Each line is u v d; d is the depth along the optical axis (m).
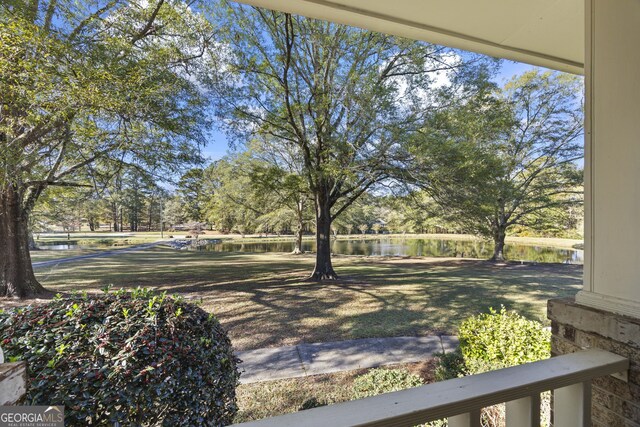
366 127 6.99
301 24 6.83
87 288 7.13
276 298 6.36
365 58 7.00
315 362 3.39
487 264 12.30
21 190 6.07
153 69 5.17
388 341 3.98
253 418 2.41
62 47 4.06
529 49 1.57
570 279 8.49
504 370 0.73
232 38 6.45
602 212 0.93
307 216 16.14
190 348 1.69
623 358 0.82
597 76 0.96
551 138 11.48
